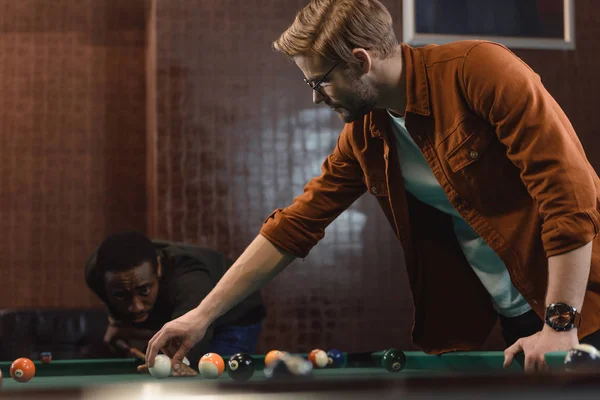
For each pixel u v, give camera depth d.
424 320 2.06
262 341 3.87
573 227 1.55
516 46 4.10
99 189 4.43
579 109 4.18
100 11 4.49
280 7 3.98
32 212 4.38
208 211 3.87
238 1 3.96
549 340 1.55
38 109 4.41
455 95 1.71
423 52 1.78
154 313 2.75
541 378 0.90
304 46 1.71
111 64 4.48
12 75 4.40
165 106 3.87
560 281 1.56
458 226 1.99
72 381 1.95
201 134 3.88
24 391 0.89
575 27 4.20
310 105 3.98
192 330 1.93
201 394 0.90
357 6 1.68
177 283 2.67
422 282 2.04
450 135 1.74
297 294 3.91
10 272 4.34
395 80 1.76
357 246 3.97
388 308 3.97
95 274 2.83
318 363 2.12
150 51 4.17
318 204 2.03
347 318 3.93
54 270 4.37
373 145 1.94
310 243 2.01
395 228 2.05
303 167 3.95
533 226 1.74
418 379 0.90
